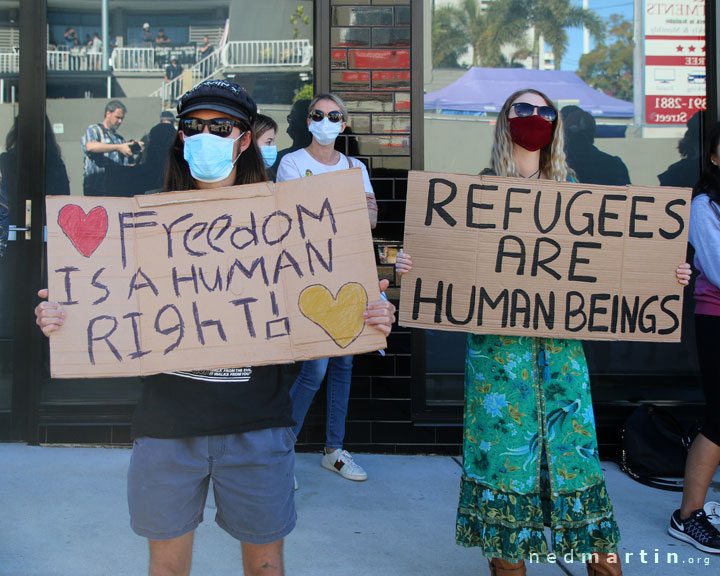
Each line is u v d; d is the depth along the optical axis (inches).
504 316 89.6
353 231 73.9
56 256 71.3
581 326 90.4
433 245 90.6
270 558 72.5
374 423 157.6
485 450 89.0
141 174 162.9
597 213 91.5
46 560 103.0
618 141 169.2
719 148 114.8
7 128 159.8
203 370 71.4
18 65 159.9
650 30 168.7
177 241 73.0
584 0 168.2
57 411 155.7
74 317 70.9
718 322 114.2
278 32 163.3
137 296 72.0
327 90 159.0
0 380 158.1
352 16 159.2
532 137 93.2
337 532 117.0
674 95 169.3
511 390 88.4
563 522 86.4
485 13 166.1
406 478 143.1
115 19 161.8
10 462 143.6
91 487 131.4
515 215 90.6
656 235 92.2
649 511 129.8
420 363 159.5
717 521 121.0
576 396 88.8
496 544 86.7
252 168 79.0
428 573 103.9
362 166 144.0
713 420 115.3
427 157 164.7
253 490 69.9
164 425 68.6
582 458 87.7
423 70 161.2
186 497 69.4
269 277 73.3
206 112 73.4
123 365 70.8
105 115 161.9
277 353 72.2
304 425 156.9
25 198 157.3
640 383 166.6
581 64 168.7
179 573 71.8
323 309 73.3
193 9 162.9
